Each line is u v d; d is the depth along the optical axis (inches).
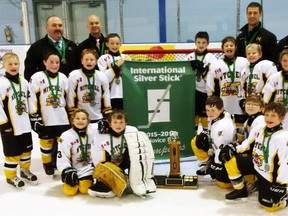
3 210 114.5
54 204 117.6
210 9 337.7
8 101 127.9
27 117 134.8
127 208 113.0
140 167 118.0
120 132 121.5
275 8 328.8
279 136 104.1
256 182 122.9
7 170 132.5
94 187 120.6
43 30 357.1
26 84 134.5
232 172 113.3
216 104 122.6
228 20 338.3
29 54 154.2
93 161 124.0
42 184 136.0
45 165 142.1
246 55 151.5
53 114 139.6
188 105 150.6
